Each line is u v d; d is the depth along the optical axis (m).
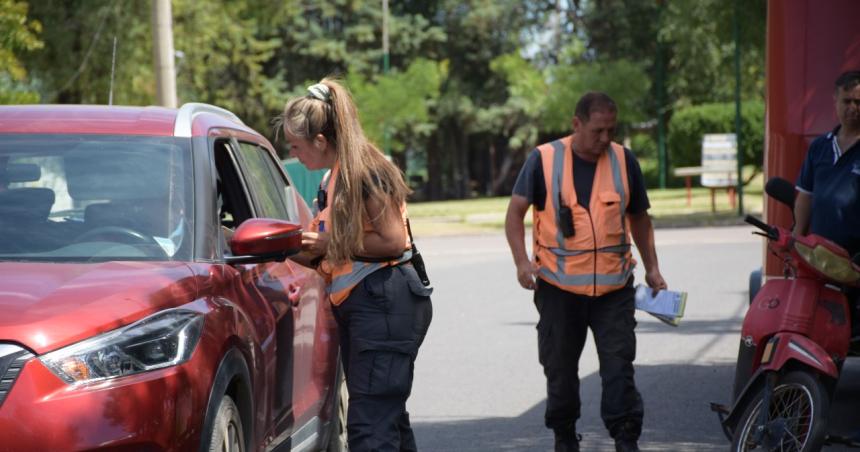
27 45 23.47
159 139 7.72
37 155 7.54
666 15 66.06
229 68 70.12
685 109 66.06
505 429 11.41
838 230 8.94
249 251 7.07
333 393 9.10
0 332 5.88
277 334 7.66
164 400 6.05
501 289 22.94
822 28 10.73
